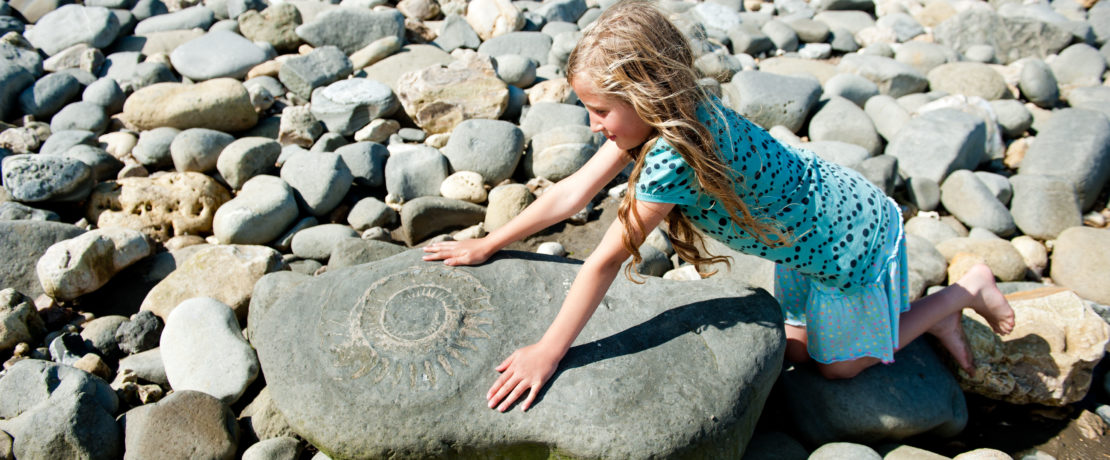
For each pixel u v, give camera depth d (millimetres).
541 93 4016
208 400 2166
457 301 2113
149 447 2064
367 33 4531
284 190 3158
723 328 2035
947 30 4996
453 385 1917
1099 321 2393
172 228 3182
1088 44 4824
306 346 2047
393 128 3820
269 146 3443
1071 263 2949
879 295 2125
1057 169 3465
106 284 2875
